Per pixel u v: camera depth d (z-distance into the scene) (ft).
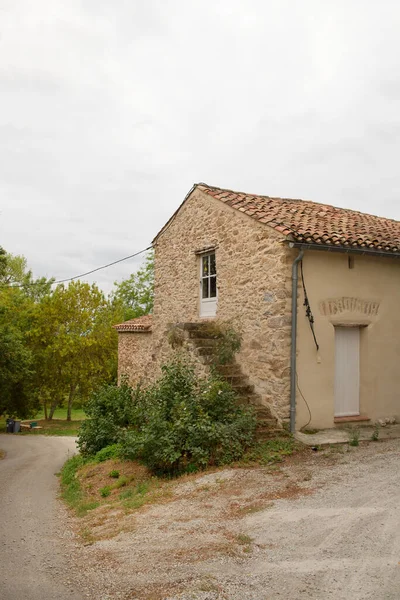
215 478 23.62
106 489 25.89
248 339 33.09
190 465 25.73
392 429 31.73
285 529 16.76
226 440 26.18
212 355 33.86
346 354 32.63
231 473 24.08
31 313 98.58
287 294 30.04
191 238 41.65
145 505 21.25
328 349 31.12
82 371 95.14
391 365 33.76
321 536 15.93
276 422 29.78
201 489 22.31
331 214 37.96
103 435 37.35
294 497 20.03
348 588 12.61
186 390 29.78
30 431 90.17
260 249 32.27
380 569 13.51
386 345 33.60
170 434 26.13
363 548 14.85
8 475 38.19
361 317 32.60
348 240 30.76
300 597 12.28
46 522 21.75
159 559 15.15
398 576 13.10
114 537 17.76
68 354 95.71
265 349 31.27
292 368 29.73
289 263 30.19
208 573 13.84
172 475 25.80
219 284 36.99
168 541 16.65
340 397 32.30
